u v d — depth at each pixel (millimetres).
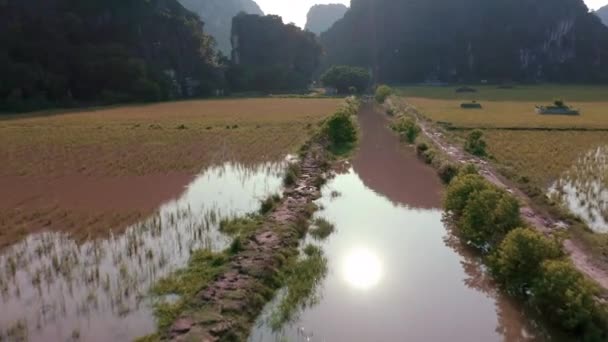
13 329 9750
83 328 9781
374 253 13992
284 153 28297
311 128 38031
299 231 15250
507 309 10938
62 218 16859
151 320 10016
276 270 12117
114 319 10070
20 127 41875
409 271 12828
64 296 11070
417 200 19469
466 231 14062
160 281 11531
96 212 17516
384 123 46312
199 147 30719
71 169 24781
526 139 32250
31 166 25547
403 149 31047
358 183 22344
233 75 112625
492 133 34969
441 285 12055
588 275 11258
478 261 13469
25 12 81750
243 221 15750
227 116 50750
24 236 15094
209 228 15414
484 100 72250
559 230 14312
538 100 71500
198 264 12414
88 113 57844
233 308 10109
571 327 9328
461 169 19922
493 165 23016
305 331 9891
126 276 11984
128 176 23203
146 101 81938
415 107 57906
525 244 11000
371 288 11797
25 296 11117
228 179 22328
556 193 19141
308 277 12062
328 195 20188
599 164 24359
